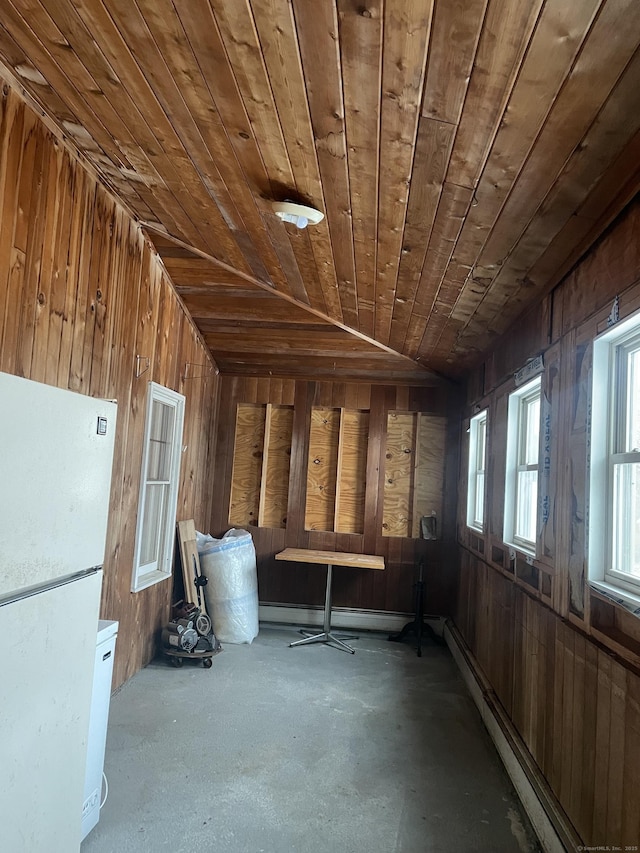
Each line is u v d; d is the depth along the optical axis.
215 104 2.02
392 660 4.72
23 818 1.46
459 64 1.47
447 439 5.62
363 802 2.60
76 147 2.83
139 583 3.97
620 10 1.19
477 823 2.47
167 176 2.82
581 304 2.28
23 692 1.44
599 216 2.00
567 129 1.61
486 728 3.44
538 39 1.33
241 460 5.82
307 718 3.47
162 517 4.52
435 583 5.51
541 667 2.60
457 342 4.09
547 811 2.26
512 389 3.38
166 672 4.09
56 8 1.81
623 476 2.04
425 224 2.39
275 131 2.04
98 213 3.15
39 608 1.50
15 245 2.39
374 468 5.62
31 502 1.45
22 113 2.40
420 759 3.04
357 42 1.49
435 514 5.61
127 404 3.63
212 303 4.61
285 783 2.72
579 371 2.27
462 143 1.80
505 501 3.46
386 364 5.34
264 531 5.67
